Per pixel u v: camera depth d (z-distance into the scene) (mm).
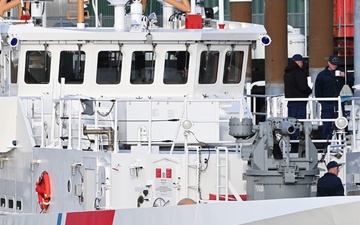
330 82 59594
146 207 44562
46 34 56188
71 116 51438
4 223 51062
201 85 56719
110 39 55719
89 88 56594
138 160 48094
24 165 55250
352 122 51031
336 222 39094
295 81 58594
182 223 42031
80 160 49625
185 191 47844
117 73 56312
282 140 45812
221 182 48156
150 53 56031
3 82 59188
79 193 49469
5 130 56031
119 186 48188
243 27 58250
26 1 62781
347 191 45750
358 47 71188
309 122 49938
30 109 56094
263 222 40250
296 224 39688
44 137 54219
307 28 102750
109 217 44531
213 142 53438
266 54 88688
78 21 59062
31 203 54469
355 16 71500
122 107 54844
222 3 58062
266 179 44062
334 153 49688
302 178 44094
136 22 56625
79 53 56406
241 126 44812
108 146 50719
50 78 57031
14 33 56312
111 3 57781
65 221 46750
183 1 60156
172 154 48062
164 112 55062
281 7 88062
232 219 40875
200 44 56000
